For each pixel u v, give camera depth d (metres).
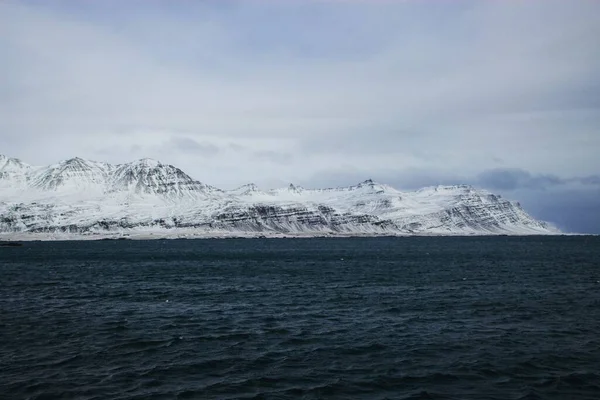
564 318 57.31
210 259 191.50
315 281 102.12
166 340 47.38
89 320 57.69
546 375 36.25
